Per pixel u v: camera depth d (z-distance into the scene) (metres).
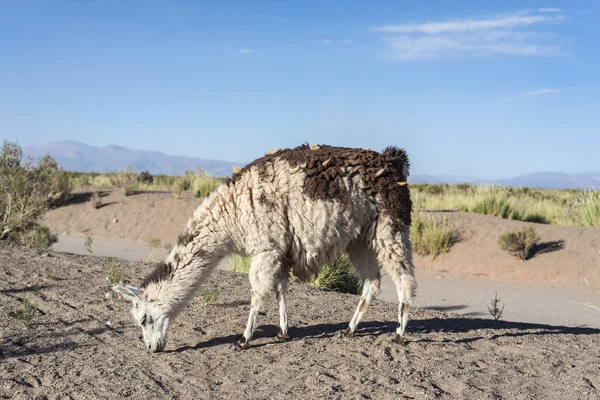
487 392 5.21
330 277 11.99
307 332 7.29
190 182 31.83
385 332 7.31
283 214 6.25
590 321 11.51
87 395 5.34
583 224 20.36
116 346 6.71
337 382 5.48
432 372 5.74
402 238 6.43
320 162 6.30
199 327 7.49
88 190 29.23
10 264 10.84
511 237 16.38
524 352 6.50
